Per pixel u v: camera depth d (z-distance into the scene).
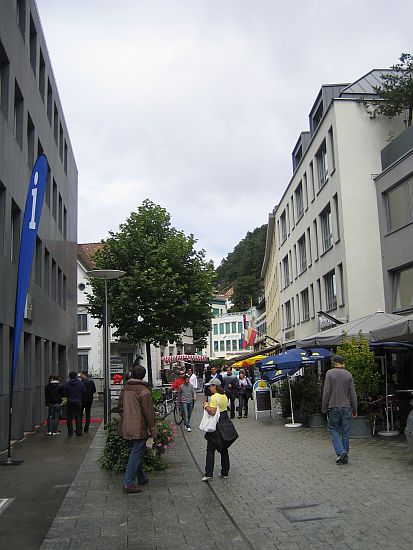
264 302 81.00
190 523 6.93
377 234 28.14
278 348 43.75
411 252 22.58
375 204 28.33
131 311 32.94
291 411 18.92
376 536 6.03
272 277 62.00
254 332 70.19
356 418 14.15
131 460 8.80
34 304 19.48
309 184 36.00
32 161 19.75
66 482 9.71
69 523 7.07
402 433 14.55
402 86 27.41
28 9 19.16
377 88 27.97
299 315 41.72
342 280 29.27
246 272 122.62
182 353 70.12
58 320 26.16
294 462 11.14
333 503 7.55
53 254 25.05
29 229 12.02
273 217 53.66
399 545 5.70
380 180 24.88
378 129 28.92
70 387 16.83
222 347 120.88
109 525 6.94
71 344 31.84
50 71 24.64
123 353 50.38
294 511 7.27
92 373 45.59
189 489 8.92
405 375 19.59
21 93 17.61
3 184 14.70
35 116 20.20
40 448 14.31
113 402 35.19
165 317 33.44
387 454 11.41
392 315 16.73
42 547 6.11
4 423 14.07
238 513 7.29
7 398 14.52
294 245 42.88
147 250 33.34
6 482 9.77
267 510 7.38
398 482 8.63
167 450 13.66
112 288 33.34
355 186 28.50
